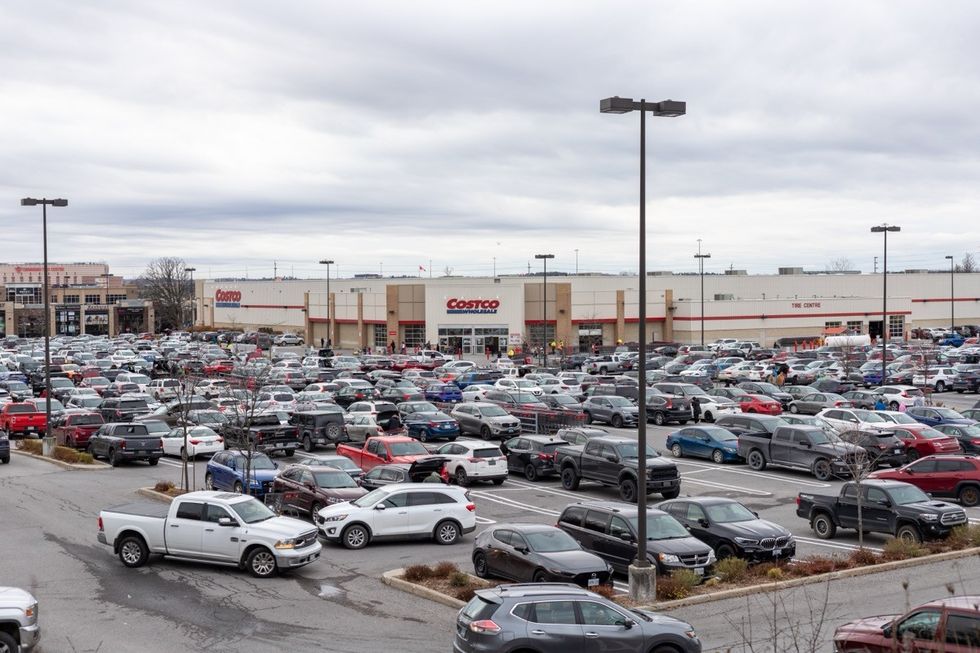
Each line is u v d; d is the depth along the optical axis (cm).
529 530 2055
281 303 13400
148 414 4781
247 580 2139
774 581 2080
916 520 2414
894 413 4066
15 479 3622
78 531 2650
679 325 10962
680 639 1478
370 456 3503
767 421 3888
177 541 2219
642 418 1914
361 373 7162
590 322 10612
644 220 1931
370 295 10944
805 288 12050
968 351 8294
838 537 2647
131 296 18862
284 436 4034
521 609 1435
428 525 2534
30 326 15375
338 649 1656
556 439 3622
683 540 2128
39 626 1686
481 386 6012
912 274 13225
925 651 1281
